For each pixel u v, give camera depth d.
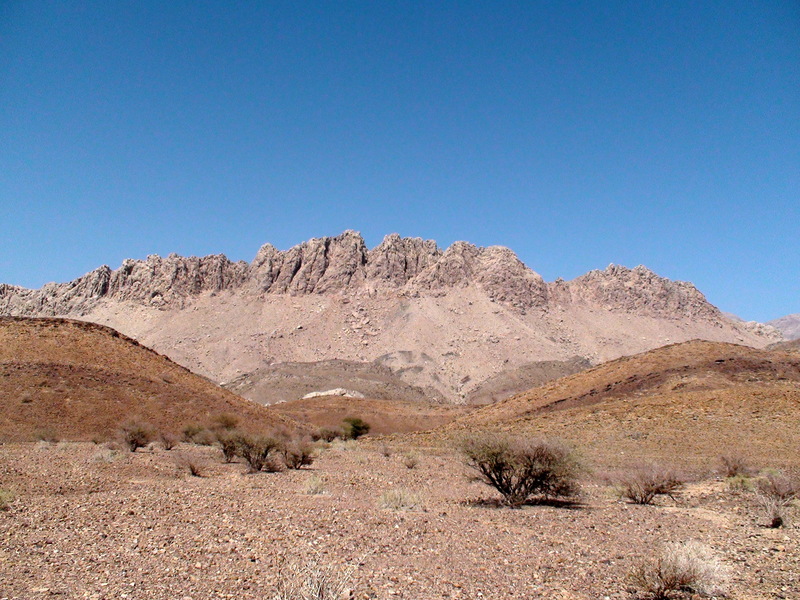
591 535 13.26
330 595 7.75
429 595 8.40
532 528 14.04
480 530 13.58
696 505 18.59
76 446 37.69
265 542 11.73
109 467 26.39
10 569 9.61
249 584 8.75
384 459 37.44
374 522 14.29
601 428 43.81
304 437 56.12
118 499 17.64
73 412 47.94
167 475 25.39
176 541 11.80
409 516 15.41
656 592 8.60
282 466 30.80
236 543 11.63
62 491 19.02
